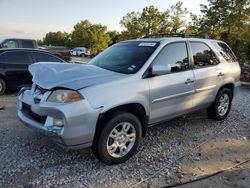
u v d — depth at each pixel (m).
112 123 4.24
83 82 4.17
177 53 5.44
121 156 4.46
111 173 4.19
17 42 15.92
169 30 39.47
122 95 4.33
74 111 3.90
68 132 3.90
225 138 5.74
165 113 5.16
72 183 3.89
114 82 4.34
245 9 28.58
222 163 4.63
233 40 28.70
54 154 4.70
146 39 5.64
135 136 4.59
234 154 4.99
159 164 4.52
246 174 4.29
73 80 4.21
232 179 4.13
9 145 4.98
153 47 5.14
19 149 4.84
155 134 5.79
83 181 3.95
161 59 5.09
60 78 4.30
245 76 13.59
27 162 4.40
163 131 5.98
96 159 4.59
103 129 4.19
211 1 30.11
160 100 4.95
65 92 3.99
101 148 4.22
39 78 4.46
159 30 39.59
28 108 4.59
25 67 9.85
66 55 20.58
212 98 6.32
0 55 9.52
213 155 4.92
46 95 4.13
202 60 6.02
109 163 4.39
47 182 3.89
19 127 5.91
